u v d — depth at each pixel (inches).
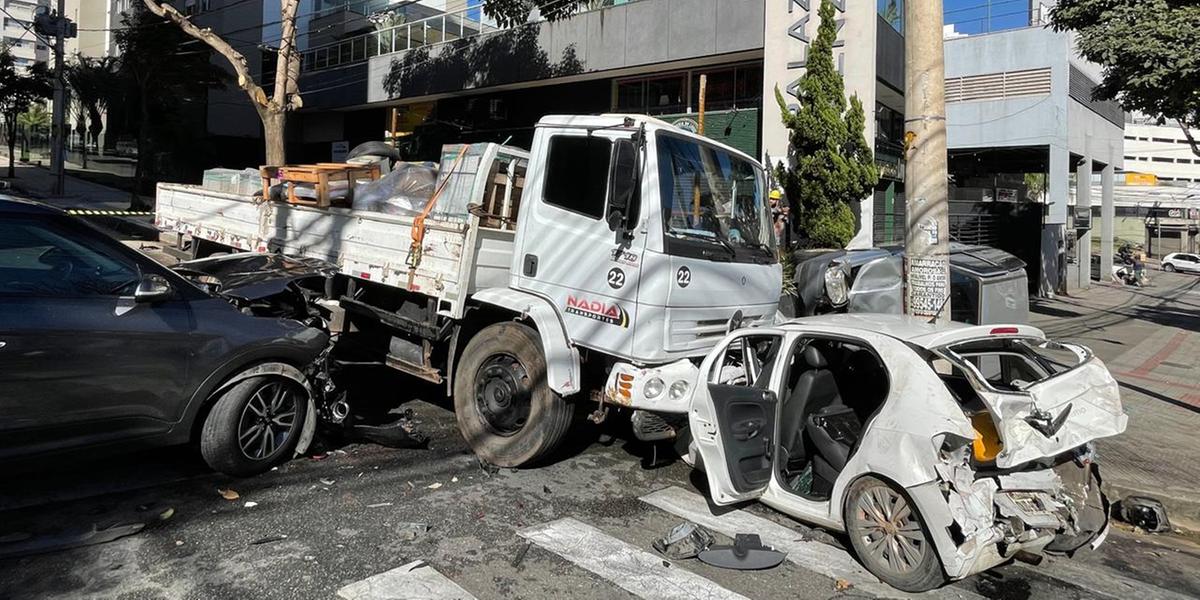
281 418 217.6
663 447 265.0
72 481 200.2
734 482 188.7
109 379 179.3
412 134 1027.3
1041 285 1016.9
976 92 1034.7
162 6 600.4
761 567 171.8
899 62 700.0
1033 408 158.9
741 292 235.5
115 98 1285.7
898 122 764.6
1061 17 536.7
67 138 1612.9
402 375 341.1
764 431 197.0
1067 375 176.6
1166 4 483.2
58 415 172.6
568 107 885.8
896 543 165.3
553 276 228.8
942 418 157.2
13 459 167.6
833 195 526.0
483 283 241.6
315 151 1307.8
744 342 214.2
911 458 159.3
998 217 1050.7
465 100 999.6
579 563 170.4
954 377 211.9
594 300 217.8
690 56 718.5
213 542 169.3
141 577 151.5
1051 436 160.1
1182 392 405.1
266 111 613.3
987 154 1112.2
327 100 1153.4
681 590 159.6
